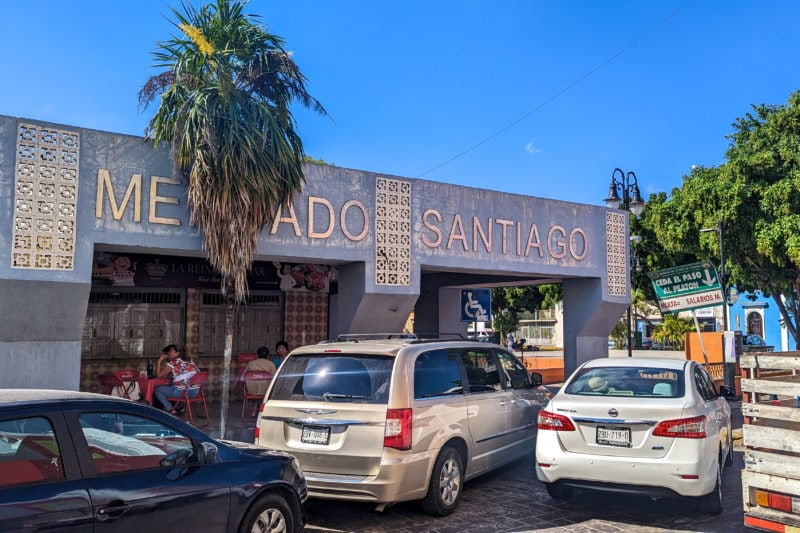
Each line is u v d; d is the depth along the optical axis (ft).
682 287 43.37
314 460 20.25
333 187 36.52
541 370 66.18
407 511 22.26
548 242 46.42
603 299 49.47
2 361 28.37
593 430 20.63
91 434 13.33
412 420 20.26
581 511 22.24
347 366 21.29
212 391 46.55
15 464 12.04
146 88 30.58
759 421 16.81
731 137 70.95
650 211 92.63
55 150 28.94
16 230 27.94
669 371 22.88
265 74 30.96
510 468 28.76
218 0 30.86
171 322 45.65
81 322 29.99
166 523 13.89
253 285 48.26
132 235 30.50
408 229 39.27
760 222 61.05
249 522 15.75
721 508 21.79
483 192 43.11
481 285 58.70
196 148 29.12
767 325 136.15
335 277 51.67
